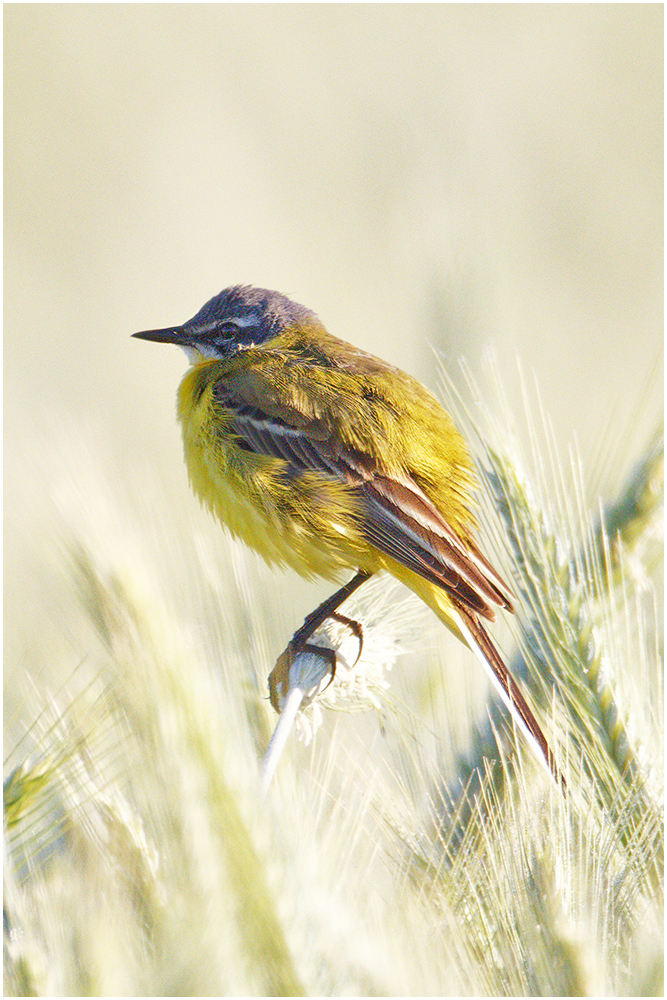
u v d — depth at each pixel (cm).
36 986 277
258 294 290
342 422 286
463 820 280
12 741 280
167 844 270
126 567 279
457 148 304
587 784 280
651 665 281
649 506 282
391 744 282
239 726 277
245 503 287
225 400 288
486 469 282
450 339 290
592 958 269
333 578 287
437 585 285
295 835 278
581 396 302
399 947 278
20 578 284
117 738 279
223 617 280
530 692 282
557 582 281
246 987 259
